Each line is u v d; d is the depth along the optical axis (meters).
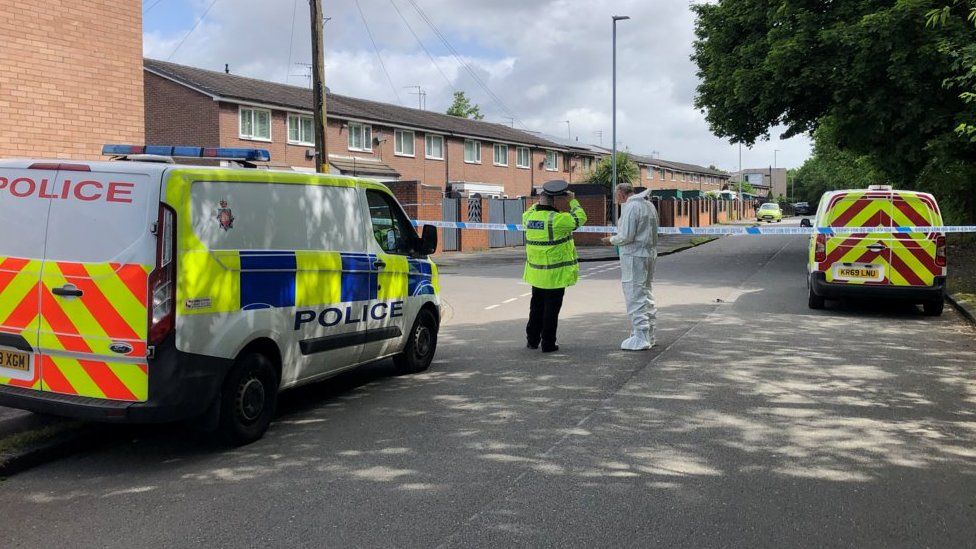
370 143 33.97
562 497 4.24
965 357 8.20
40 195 4.92
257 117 28.58
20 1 8.55
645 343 8.60
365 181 6.83
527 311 12.16
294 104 29.38
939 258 11.02
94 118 9.34
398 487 4.42
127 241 4.72
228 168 5.22
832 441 5.27
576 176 51.66
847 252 11.32
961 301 11.99
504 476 4.58
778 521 3.93
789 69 18.77
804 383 6.98
